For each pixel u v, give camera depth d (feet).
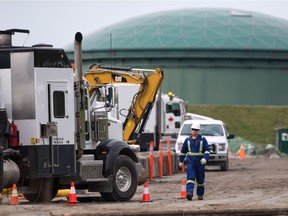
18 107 172.55
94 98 190.70
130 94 321.32
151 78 306.96
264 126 603.67
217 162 302.04
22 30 179.32
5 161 170.19
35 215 150.71
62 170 174.91
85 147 180.45
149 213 145.79
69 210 152.66
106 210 148.77
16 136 171.94
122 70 306.55
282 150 497.87
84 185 190.29
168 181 255.09
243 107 634.02
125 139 303.48
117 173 182.80
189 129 319.68
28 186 176.55
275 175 265.54
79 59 180.14
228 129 598.75
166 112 380.17
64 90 175.32
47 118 172.86
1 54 173.99
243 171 298.15
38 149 171.53
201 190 181.27
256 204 160.86
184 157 181.37
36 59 171.94
